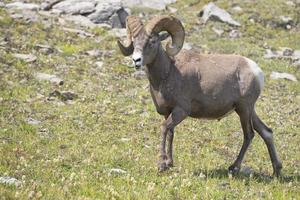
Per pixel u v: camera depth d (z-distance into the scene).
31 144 50.06
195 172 46.38
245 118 48.06
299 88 88.19
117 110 66.88
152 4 125.00
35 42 88.31
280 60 102.88
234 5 129.25
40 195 33.59
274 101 80.19
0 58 77.56
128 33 45.78
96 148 51.03
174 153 52.78
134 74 83.38
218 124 66.25
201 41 108.12
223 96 46.84
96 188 37.81
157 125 62.91
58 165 44.03
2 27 91.94
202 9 123.50
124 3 122.56
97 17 107.50
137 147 53.59
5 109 60.78
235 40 112.06
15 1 110.50
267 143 48.84
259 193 41.81
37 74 75.31
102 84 77.00
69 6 108.88
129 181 40.59
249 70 48.03
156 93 46.25
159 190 39.22
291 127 68.62
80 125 59.09
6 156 43.94
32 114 60.94
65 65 81.69
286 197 41.41
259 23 122.81
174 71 45.88
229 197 40.22
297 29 124.06
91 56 87.81
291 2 134.00
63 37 93.62
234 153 56.16
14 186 35.38
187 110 46.12
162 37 45.44
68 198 34.81
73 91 71.94
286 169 51.59
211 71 46.78
